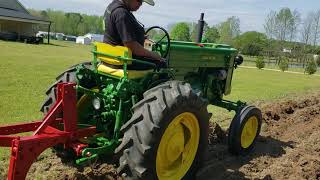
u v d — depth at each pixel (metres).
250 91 14.56
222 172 5.42
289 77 25.98
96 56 4.61
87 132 4.27
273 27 57.19
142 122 3.86
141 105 4.00
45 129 3.96
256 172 5.58
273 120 8.77
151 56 4.55
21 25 47.66
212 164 5.68
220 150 6.28
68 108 4.02
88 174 4.77
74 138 4.11
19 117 7.20
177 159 4.45
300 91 16.19
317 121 8.97
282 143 7.15
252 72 28.59
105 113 4.50
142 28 4.48
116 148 4.02
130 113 4.47
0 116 7.17
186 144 4.50
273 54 56.44
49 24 46.25
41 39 43.44
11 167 3.47
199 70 6.11
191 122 4.44
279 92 15.05
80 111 4.93
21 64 17.02
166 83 4.28
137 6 4.50
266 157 6.18
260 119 6.34
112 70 4.47
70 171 4.81
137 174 3.84
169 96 4.05
